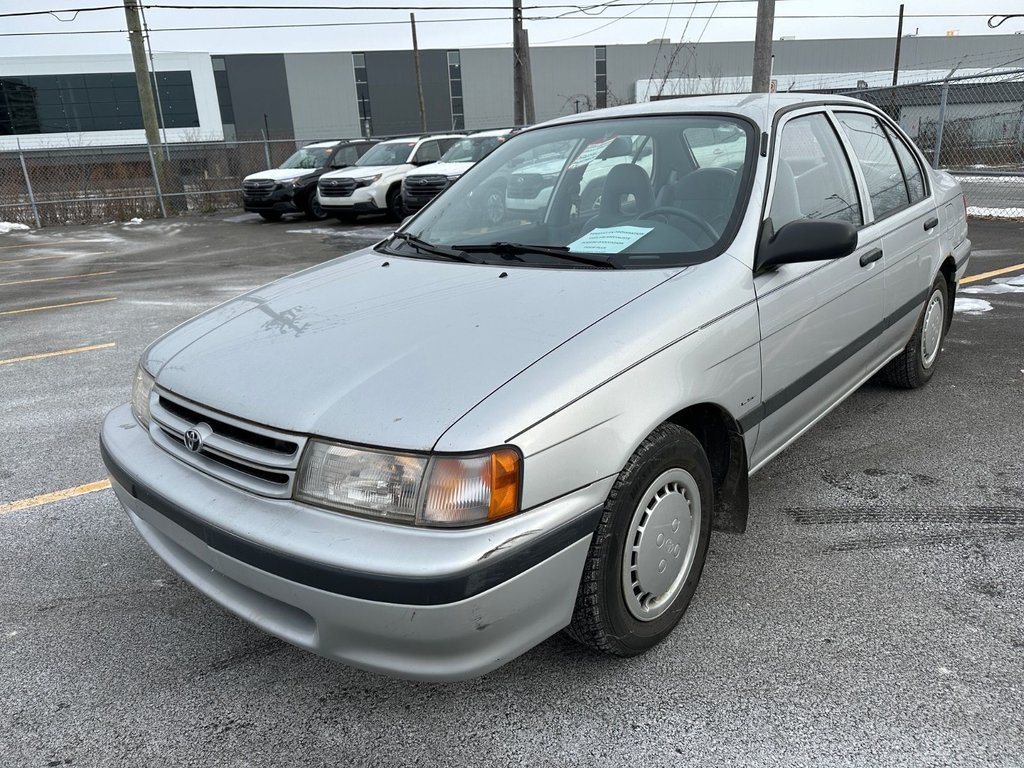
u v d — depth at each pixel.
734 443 2.58
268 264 10.98
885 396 4.43
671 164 2.97
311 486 1.90
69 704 2.30
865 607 2.58
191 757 2.08
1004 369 4.78
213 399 2.14
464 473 1.79
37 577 3.01
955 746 1.98
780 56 50.09
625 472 2.09
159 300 8.52
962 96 14.67
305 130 48.16
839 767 1.93
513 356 2.04
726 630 2.49
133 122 44.69
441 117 49.31
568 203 3.10
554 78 48.66
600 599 2.10
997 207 11.83
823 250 2.49
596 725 2.12
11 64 42.28
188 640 2.59
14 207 18.34
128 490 2.36
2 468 4.04
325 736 2.13
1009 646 2.36
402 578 1.74
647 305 2.26
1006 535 2.97
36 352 6.44
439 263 2.88
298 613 2.00
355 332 2.30
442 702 2.24
